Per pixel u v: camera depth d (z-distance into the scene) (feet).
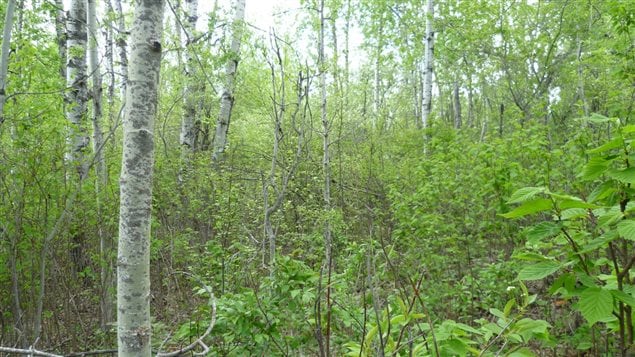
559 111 29.81
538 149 16.74
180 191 25.07
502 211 15.66
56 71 21.20
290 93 30.27
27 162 14.25
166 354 7.60
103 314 15.08
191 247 20.54
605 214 6.59
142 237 7.07
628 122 16.42
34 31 20.99
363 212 24.99
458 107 55.62
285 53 24.23
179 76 26.73
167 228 21.39
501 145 18.34
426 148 30.45
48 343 13.66
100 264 15.83
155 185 23.32
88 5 22.49
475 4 31.37
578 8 29.63
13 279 13.65
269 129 28.86
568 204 6.15
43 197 14.43
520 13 32.01
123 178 7.03
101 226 15.83
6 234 14.03
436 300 14.75
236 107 38.40
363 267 13.20
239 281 15.74
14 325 13.65
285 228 22.21
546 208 6.40
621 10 16.61
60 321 15.33
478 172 18.62
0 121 14.24
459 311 15.17
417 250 16.88
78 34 22.71
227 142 32.53
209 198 24.25
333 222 20.45
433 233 17.19
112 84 31.09
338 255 20.38
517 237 15.46
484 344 7.66
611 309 5.82
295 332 11.35
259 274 16.69
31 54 17.21
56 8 21.22
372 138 36.06
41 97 16.17
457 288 14.92
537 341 12.69
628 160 6.31
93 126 20.45
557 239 8.21
